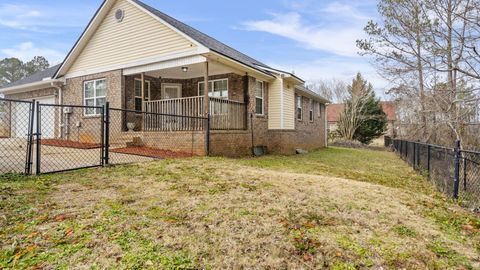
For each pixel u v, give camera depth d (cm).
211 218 317
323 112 2109
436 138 983
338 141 2514
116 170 554
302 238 276
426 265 237
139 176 511
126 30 1068
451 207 441
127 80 1100
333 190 480
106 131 603
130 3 1052
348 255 247
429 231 314
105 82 1126
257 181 515
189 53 918
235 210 347
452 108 835
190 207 352
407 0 765
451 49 695
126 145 984
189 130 922
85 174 507
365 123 2694
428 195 551
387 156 1533
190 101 954
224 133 968
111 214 312
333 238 280
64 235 256
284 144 1290
